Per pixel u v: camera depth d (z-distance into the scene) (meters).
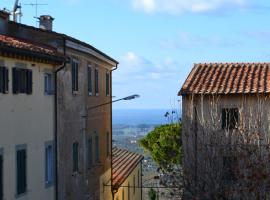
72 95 23.16
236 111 23.91
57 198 21.03
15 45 16.89
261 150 19.67
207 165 19.19
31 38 21.42
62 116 21.78
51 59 19.61
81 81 24.69
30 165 18.64
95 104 27.89
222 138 20.06
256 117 22.28
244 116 21.89
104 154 30.56
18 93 17.73
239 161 18.50
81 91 24.72
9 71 17.12
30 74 18.70
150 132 40.41
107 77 31.81
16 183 17.47
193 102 23.17
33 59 18.56
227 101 23.98
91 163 26.81
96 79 28.14
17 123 17.66
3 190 16.55
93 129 27.47
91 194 26.77
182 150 22.53
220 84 24.67
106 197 30.73
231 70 26.38
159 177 20.16
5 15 21.28
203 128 20.92
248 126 21.62
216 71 26.30
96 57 26.83
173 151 34.62
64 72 21.98
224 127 23.89
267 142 20.47
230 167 19.22
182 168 20.28
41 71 19.67
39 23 24.67
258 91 23.70
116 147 44.53
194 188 19.05
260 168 18.03
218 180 18.80
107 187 31.12
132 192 38.34
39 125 19.50
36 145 19.19
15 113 17.52
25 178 18.19
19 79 17.83
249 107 22.53
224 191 18.48
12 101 17.30
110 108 32.78
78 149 24.25
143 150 41.94
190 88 24.27
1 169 16.45
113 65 32.28
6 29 21.39
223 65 26.97
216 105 22.55
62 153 21.78
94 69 27.55
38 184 19.30
